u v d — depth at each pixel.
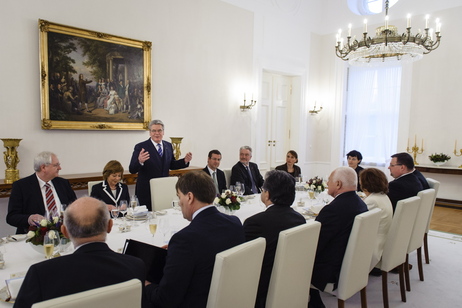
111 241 2.07
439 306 2.66
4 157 3.54
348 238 2.10
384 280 2.52
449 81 6.11
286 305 1.77
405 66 6.55
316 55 7.52
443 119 6.21
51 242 1.67
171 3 5.03
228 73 5.85
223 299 1.36
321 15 7.48
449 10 6.04
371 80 7.18
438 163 6.12
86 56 4.20
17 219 2.34
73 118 4.14
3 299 1.34
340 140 7.43
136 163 3.52
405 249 2.63
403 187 2.96
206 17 5.47
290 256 1.69
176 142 4.87
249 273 1.48
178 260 1.39
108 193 2.90
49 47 3.91
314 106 7.57
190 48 5.29
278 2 6.55
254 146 6.41
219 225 1.52
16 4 3.72
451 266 3.47
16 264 1.70
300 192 3.98
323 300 2.72
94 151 4.41
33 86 3.89
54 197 2.61
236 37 5.93
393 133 6.98
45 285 1.02
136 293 1.02
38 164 2.51
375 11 6.95
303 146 7.47
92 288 1.06
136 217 2.63
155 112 4.96
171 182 3.49
